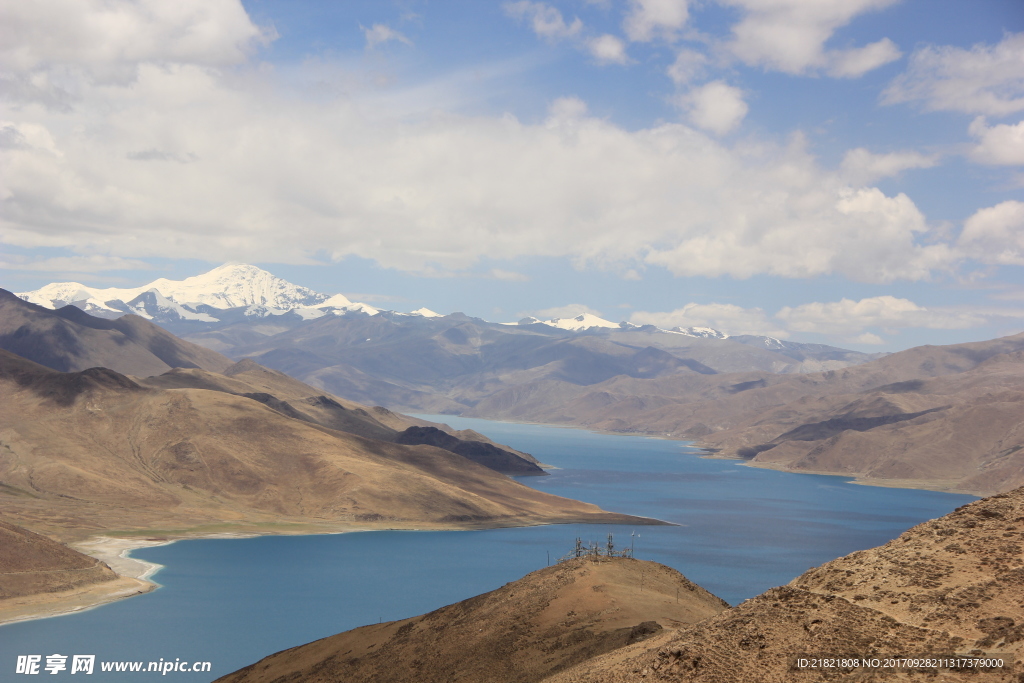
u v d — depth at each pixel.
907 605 42.56
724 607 79.94
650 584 80.94
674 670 44.31
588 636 67.56
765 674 41.16
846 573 47.44
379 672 80.19
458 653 76.56
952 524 47.25
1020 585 40.69
